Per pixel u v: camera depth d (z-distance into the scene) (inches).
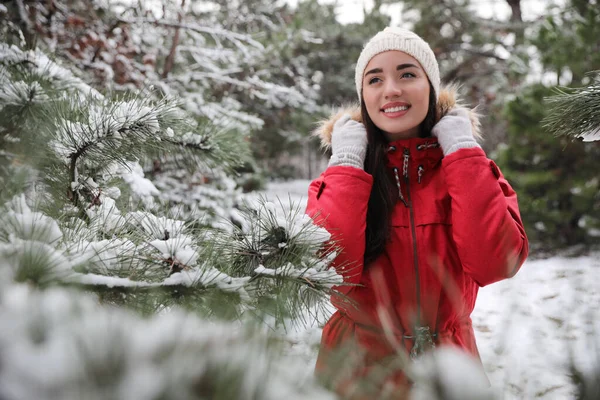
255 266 39.2
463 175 51.7
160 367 10.1
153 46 205.8
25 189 33.8
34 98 42.3
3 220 25.3
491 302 134.7
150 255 33.1
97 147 44.8
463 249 50.3
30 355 9.5
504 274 49.5
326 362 14.6
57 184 41.6
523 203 243.1
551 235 249.6
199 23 235.5
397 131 56.4
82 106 48.5
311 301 38.8
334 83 561.0
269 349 12.3
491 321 116.3
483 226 49.4
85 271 28.7
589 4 235.9
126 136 45.3
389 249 53.4
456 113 59.7
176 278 31.0
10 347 9.8
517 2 421.1
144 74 189.6
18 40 59.9
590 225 244.4
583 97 45.4
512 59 264.8
